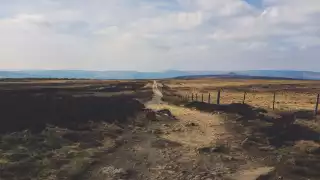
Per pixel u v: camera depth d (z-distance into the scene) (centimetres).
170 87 12169
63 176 2086
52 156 2416
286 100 8019
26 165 2167
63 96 3994
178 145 2891
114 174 2161
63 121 3397
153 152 2675
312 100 8100
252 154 2662
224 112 4688
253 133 3281
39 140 2734
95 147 2734
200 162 2447
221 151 2719
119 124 3678
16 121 3111
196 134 3328
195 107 5338
